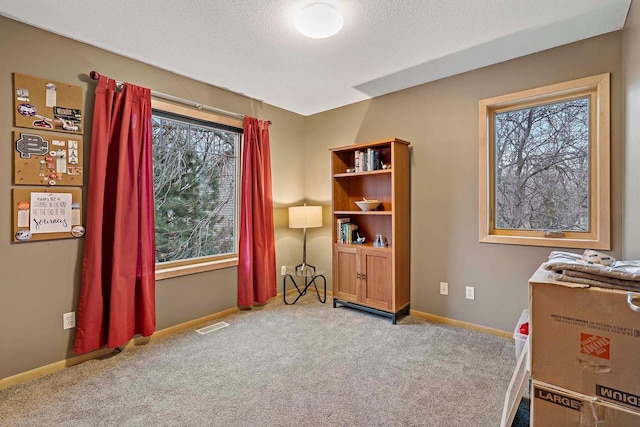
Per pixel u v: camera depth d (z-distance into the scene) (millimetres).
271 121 3867
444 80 3061
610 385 1027
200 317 3129
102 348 2453
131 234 2533
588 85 2363
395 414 1754
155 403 1862
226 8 1962
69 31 2219
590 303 1053
